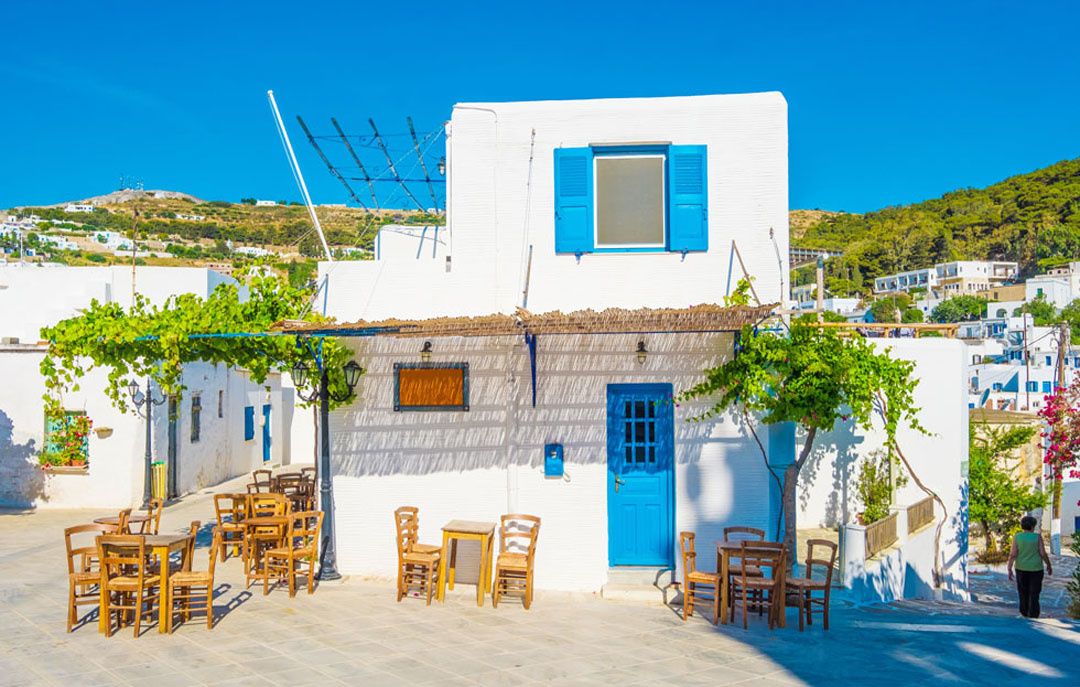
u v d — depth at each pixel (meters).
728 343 10.18
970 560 19.61
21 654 7.18
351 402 10.50
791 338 9.80
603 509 10.23
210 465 20.78
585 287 10.33
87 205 127.94
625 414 10.41
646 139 10.28
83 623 8.16
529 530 10.23
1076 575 12.43
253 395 24.05
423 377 10.55
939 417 14.79
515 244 10.39
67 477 17.42
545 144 10.40
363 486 10.52
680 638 8.21
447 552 9.57
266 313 10.41
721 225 10.23
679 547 10.20
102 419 17.44
